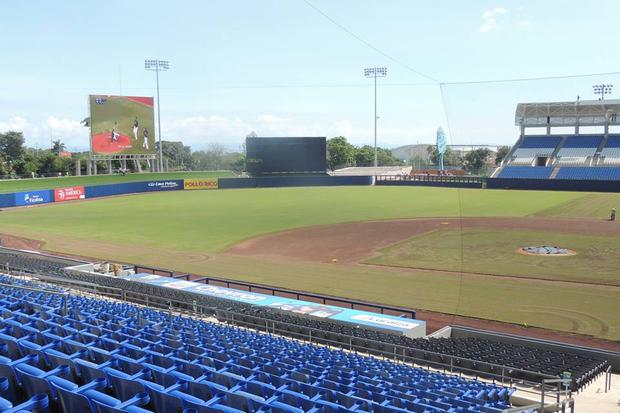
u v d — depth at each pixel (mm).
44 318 11977
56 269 23266
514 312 18453
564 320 17438
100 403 5332
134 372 7566
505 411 7422
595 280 21078
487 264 24609
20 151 102250
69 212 52562
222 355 10180
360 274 25969
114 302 17250
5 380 6191
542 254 24734
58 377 6363
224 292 19422
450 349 13547
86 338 9656
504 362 12367
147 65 86125
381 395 8141
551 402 9938
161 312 16016
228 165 148875
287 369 9539
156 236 38312
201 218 47438
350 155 134125
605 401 10656
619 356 13344
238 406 6391
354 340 14391
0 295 14797
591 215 30422
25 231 40750
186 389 6855
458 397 9039
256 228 41531
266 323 16016
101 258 30750
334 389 8602
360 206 54281
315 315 16578
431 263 27328
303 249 33062
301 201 60188
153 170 89000
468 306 19531
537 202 33125
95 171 76500
